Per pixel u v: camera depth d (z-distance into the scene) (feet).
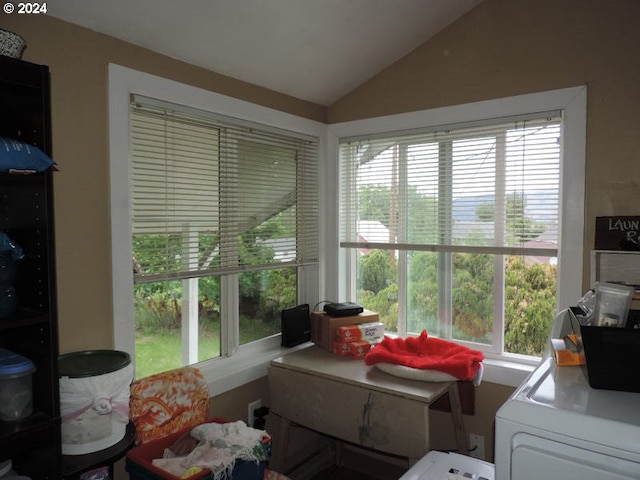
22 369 4.00
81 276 5.38
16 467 4.57
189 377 6.08
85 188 5.38
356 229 9.06
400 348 7.48
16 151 3.78
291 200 8.52
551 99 6.71
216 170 7.06
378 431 6.18
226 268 7.26
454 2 6.98
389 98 8.30
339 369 6.96
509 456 3.28
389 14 6.74
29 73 3.92
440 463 4.72
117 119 5.63
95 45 5.43
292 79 7.74
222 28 6.02
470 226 7.73
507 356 7.58
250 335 8.21
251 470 5.08
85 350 5.42
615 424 2.94
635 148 6.14
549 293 7.25
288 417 7.17
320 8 6.18
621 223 6.21
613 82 6.27
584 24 6.45
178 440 5.48
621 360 3.43
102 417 4.65
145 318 6.52
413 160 8.30
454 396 6.71
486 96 7.29
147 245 6.25
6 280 4.11
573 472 3.01
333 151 9.07
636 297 3.79
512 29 7.02
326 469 8.70
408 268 8.65
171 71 6.28
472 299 7.97
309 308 9.14
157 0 5.25
